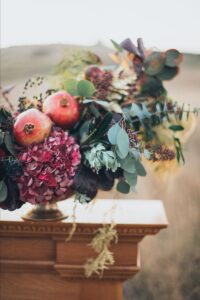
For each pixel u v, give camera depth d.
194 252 1.40
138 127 1.03
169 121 1.04
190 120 1.09
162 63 1.08
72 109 0.93
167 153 1.03
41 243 0.99
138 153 0.94
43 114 0.91
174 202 1.39
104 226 0.94
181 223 1.39
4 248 1.00
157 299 1.42
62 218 0.99
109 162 0.89
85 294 1.01
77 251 0.98
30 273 1.01
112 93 1.06
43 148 0.89
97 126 0.92
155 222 0.97
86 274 0.96
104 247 0.93
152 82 1.09
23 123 0.90
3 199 0.92
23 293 1.02
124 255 0.98
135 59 1.09
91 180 0.93
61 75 1.18
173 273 1.41
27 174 0.90
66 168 0.89
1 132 0.91
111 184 0.95
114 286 1.00
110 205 1.13
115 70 1.12
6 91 1.19
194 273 1.41
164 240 1.40
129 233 0.96
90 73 1.08
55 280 1.01
